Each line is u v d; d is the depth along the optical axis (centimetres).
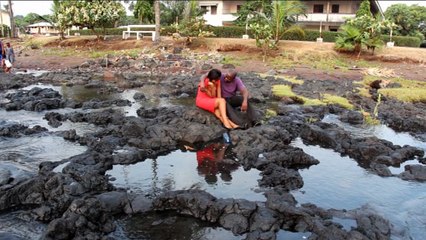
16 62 2489
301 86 1658
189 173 729
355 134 1026
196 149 861
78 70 2198
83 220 509
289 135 942
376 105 1330
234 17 3866
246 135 883
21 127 978
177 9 3600
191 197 573
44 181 620
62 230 490
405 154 843
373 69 2070
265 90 1514
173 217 567
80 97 1455
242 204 553
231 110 966
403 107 1316
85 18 2953
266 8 2862
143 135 911
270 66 2200
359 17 2483
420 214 585
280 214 548
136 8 3791
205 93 991
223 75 979
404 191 672
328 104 1320
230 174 727
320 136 933
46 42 3275
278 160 770
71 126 1035
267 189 659
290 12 2511
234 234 525
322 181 709
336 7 3822
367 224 524
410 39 3019
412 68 2202
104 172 718
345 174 746
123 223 551
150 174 721
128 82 1739
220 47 2612
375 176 739
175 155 824
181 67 2214
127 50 2662
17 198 594
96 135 924
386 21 2386
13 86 1664
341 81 1828
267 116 1138
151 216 568
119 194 592
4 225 538
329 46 2616
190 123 949
